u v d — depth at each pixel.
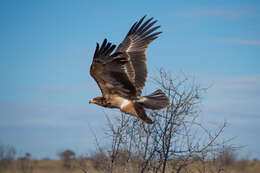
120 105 13.48
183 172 15.51
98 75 13.09
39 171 46.03
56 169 47.62
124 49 14.07
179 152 14.48
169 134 14.29
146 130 14.41
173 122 14.19
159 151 14.34
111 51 12.09
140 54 13.81
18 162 46.34
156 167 14.37
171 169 15.43
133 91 13.36
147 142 14.39
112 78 13.12
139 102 13.35
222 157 15.06
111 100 13.62
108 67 12.73
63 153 42.56
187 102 14.20
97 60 12.49
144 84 13.35
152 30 14.18
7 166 44.75
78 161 16.67
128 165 14.60
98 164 15.49
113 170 14.88
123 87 13.33
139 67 13.59
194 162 15.55
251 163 34.50
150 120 13.02
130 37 14.34
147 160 14.16
